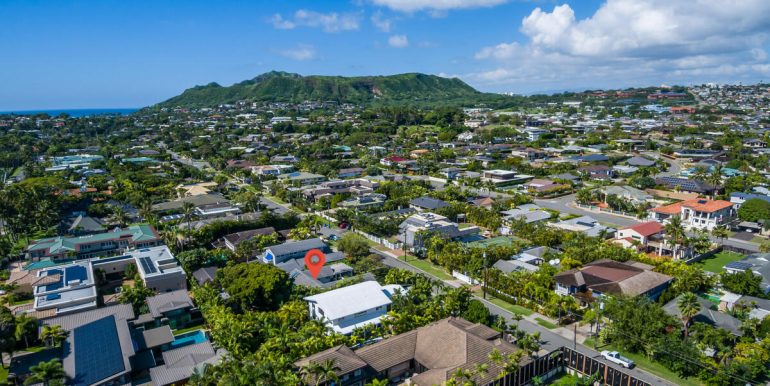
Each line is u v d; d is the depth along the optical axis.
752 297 91.44
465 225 156.38
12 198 151.25
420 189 195.12
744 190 182.75
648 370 73.75
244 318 84.94
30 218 148.12
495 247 121.44
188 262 116.25
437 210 161.00
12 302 101.56
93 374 68.75
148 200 168.25
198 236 137.75
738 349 72.50
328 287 102.44
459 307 90.31
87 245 128.12
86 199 178.38
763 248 122.38
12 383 70.50
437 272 117.31
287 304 91.25
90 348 74.31
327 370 64.62
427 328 79.69
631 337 77.69
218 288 103.19
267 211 158.62
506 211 160.38
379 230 146.25
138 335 81.25
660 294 95.31
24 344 82.69
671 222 123.81
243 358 73.81
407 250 133.38
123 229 142.12
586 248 117.50
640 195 182.75
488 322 87.38
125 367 70.50
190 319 93.88
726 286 98.12
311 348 74.94
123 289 99.75
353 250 125.25
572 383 71.94
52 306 92.19
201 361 73.69
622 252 115.12
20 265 123.94
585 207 178.88
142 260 115.44
